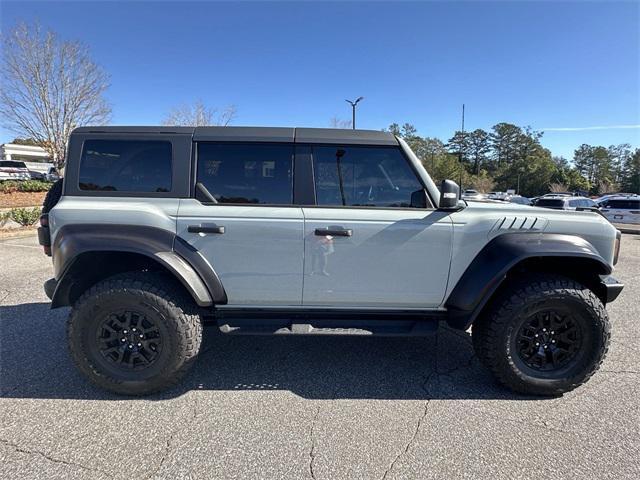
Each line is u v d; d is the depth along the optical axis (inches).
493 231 113.1
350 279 113.3
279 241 110.8
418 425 98.4
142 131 114.0
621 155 3388.3
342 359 136.0
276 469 82.4
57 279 109.9
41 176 1133.1
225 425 97.3
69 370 124.0
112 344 108.5
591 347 111.0
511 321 109.3
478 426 98.3
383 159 116.1
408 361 135.1
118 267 116.4
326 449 88.9
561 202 680.4
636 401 110.7
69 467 82.0
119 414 101.3
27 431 93.7
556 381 111.1
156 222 108.5
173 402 107.7
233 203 112.4
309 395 112.6
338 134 116.1
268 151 114.6
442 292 115.3
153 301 105.0
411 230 111.6
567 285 109.8
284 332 113.0
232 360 134.0
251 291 113.7
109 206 109.1
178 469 81.9
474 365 132.7
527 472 82.5
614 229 117.2
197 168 113.2
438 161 2442.2
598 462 85.6
